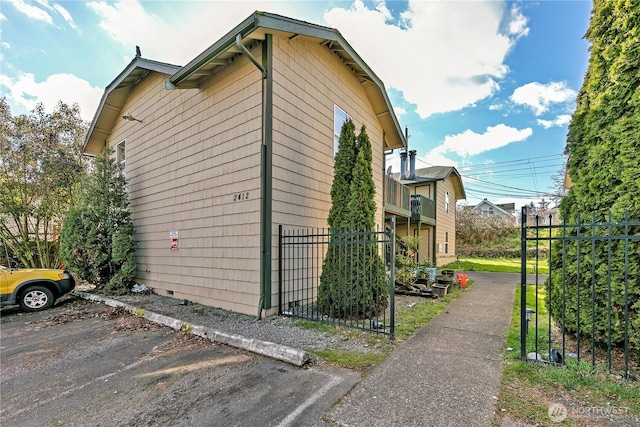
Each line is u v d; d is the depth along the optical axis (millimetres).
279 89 5211
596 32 3488
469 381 2754
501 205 40250
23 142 8867
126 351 3816
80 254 7723
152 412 2457
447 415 2256
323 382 2812
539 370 2900
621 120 3123
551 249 3922
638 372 2809
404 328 4328
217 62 5703
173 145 6926
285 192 5328
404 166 16172
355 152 5184
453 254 18719
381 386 2703
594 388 2551
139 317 5293
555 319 3916
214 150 5918
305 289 5770
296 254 5570
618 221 3076
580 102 3752
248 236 5203
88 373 3242
